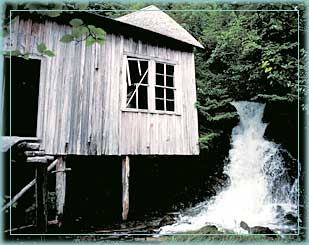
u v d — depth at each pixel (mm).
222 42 13398
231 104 12812
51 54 2908
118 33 8953
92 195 10008
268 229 7996
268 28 11008
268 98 11422
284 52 10641
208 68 14133
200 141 10828
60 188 7621
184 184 11742
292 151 11352
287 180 11141
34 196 7738
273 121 12023
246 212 9977
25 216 7227
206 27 15711
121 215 9586
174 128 9906
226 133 12617
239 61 12773
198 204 11172
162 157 11078
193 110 10547
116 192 10461
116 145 8562
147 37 9586
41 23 7691
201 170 12109
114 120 8609
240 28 12688
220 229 8172
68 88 7969
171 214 9906
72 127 7934
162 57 9906
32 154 5316
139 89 10383
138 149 8977
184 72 10477
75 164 9828
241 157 12195
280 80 10531
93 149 8180
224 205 10734
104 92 8531
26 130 9852
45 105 7617
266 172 11602
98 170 10359
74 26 2684
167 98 10602
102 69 8547
